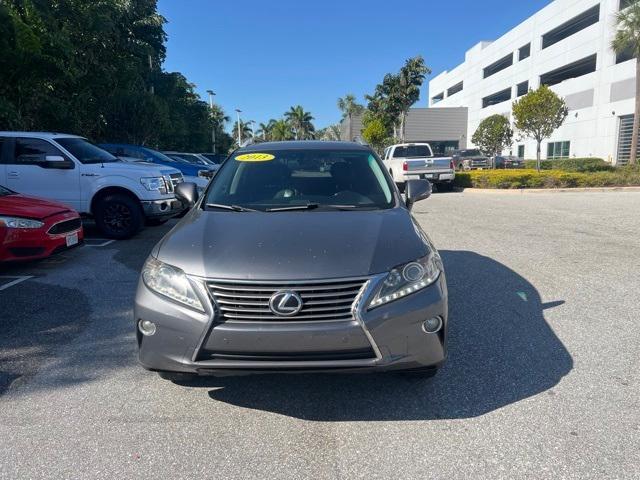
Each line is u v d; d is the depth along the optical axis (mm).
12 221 6105
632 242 8305
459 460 2670
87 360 3936
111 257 7473
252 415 3143
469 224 10406
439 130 60031
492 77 54562
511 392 3373
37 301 5367
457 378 3580
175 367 2949
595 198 15711
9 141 8852
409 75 43844
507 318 4777
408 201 4508
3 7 14547
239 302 2846
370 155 4793
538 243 8297
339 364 2822
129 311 5051
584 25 40312
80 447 2807
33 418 3107
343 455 2734
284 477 2561
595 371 3660
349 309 2842
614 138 34844
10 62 15117
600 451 2717
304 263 2908
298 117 83062
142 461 2688
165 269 3059
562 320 4711
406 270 2982
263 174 4441
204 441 2869
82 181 8758
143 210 8867
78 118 20344
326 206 3941
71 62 18766
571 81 39875
